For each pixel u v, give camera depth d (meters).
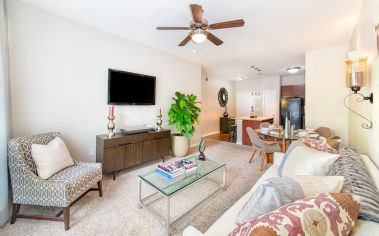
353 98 2.75
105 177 2.90
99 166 2.22
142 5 2.27
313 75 3.88
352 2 2.14
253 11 2.35
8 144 1.78
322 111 3.79
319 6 2.23
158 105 4.06
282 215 0.70
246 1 2.13
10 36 2.18
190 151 4.54
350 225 0.76
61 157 2.04
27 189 1.72
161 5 2.26
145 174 2.13
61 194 1.67
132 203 2.16
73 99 2.76
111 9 2.38
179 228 1.76
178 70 4.50
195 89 5.03
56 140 2.15
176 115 3.86
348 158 1.54
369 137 1.82
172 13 2.46
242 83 8.56
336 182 1.01
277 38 3.25
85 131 2.92
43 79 2.46
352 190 1.00
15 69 2.22
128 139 3.01
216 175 2.97
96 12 2.46
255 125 5.13
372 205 0.87
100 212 1.98
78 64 2.79
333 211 0.74
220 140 5.99
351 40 3.17
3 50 1.80
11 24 2.18
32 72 2.36
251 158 3.60
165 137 3.67
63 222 1.80
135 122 3.64
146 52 3.74
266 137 3.79
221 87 7.93
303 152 1.74
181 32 3.08
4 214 1.74
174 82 4.41
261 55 4.34
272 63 5.15
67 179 1.83
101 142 2.76
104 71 3.11
